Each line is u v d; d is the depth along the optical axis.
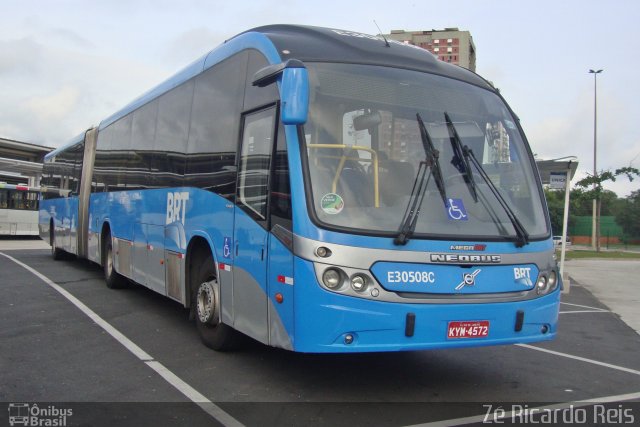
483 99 6.05
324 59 5.53
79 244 14.05
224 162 6.42
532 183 5.91
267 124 5.56
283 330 5.00
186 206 7.42
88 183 13.62
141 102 9.92
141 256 9.26
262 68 5.72
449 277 4.98
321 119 5.16
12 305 9.38
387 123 5.38
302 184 4.92
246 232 5.74
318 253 4.74
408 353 7.16
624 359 7.61
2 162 32.53
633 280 19.78
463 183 5.41
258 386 5.55
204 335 6.90
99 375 5.78
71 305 9.53
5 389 5.29
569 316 11.41
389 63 5.78
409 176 5.21
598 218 43.66
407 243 4.89
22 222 32.41
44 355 6.46
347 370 6.23
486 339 5.09
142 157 9.53
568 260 31.75
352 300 4.70
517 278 5.31
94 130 13.55
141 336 7.48
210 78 7.13
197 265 7.19
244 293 5.75
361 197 4.98
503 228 5.37
